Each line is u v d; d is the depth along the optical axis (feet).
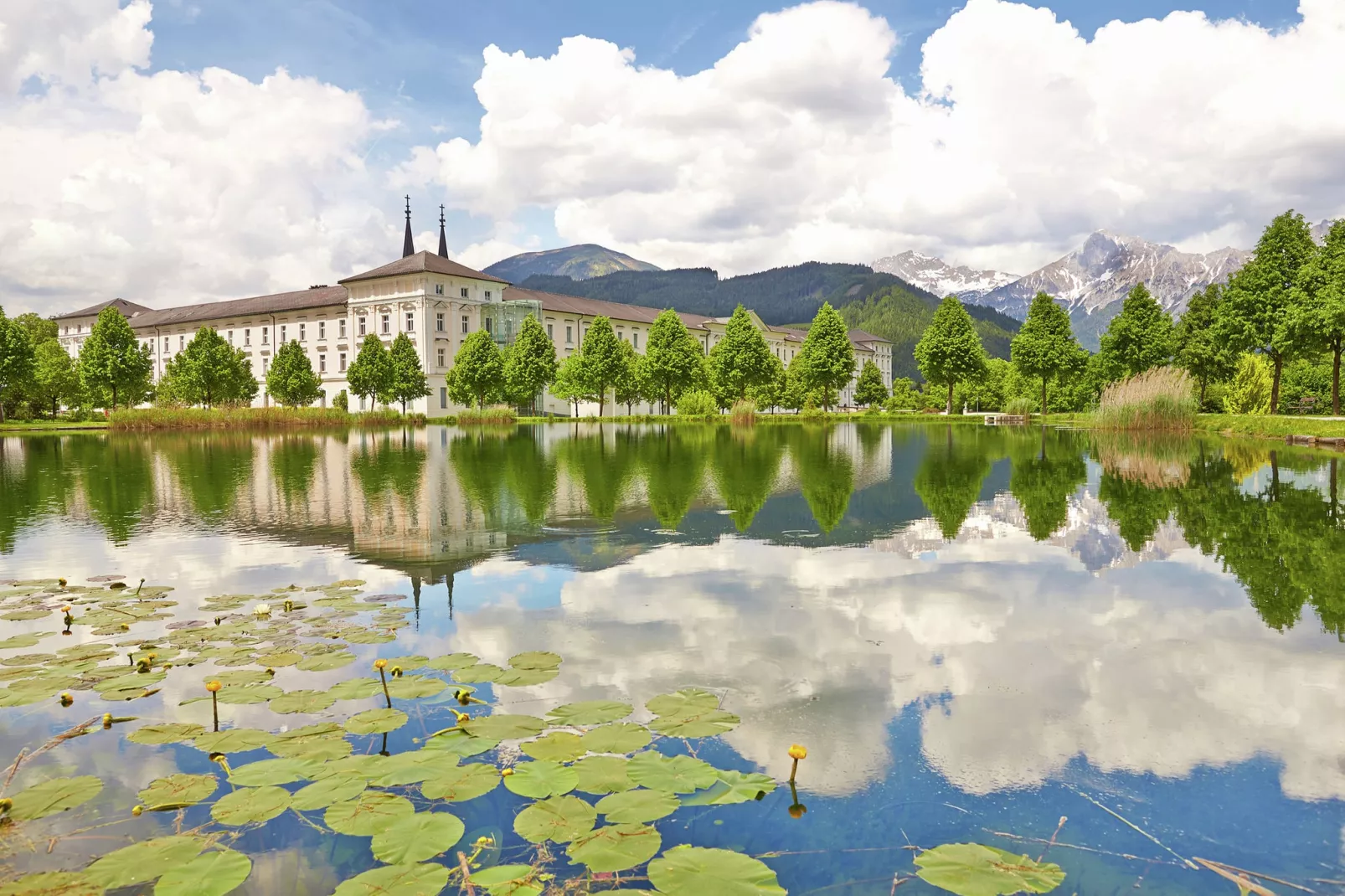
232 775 10.05
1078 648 14.43
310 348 238.27
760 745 10.55
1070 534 26.53
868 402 343.46
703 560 22.61
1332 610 16.87
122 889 7.66
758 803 9.06
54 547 26.37
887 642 14.85
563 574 20.93
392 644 15.24
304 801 9.30
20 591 20.15
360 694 12.57
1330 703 11.73
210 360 184.44
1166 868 7.69
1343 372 147.74
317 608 17.99
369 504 35.63
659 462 58.23
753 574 20.81
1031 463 54.54
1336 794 9.08
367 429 139.95
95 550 25.68
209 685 11.32
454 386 187.62
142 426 134.92
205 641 15.69
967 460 58.23
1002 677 12.96
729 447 76.59
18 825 8.96
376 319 220.02
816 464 55.62
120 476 51.42
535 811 8.90
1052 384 209.67
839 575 20.57
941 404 270.67
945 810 8.86
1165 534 26.35
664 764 10.00
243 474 52.11
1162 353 149.69
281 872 7.92
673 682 12.87
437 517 31.55
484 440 96.07
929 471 49.80
